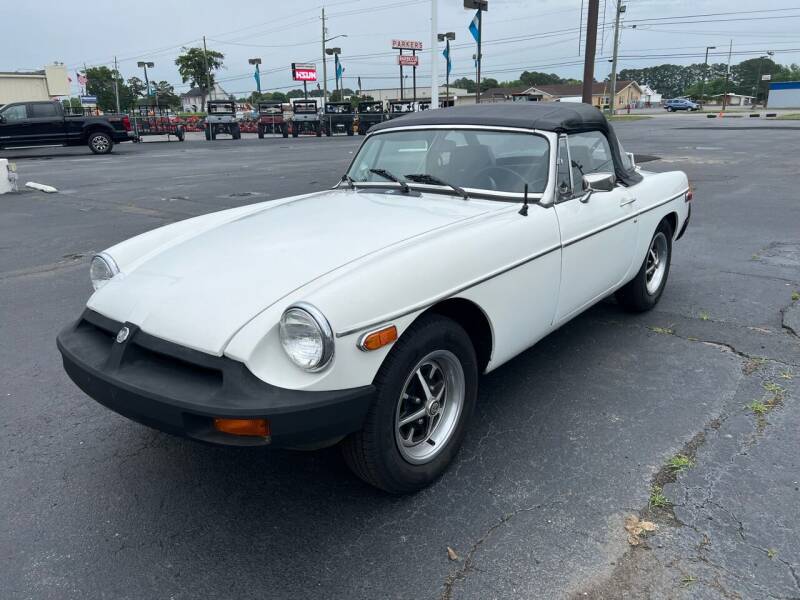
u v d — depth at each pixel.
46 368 4.23
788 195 10.41
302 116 37.94
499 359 3.16
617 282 4.26
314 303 2.24
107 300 2.79
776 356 4.14
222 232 3.23
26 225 9.25
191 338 2.37
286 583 2.31
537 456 3.07
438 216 3.14
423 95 89.94
